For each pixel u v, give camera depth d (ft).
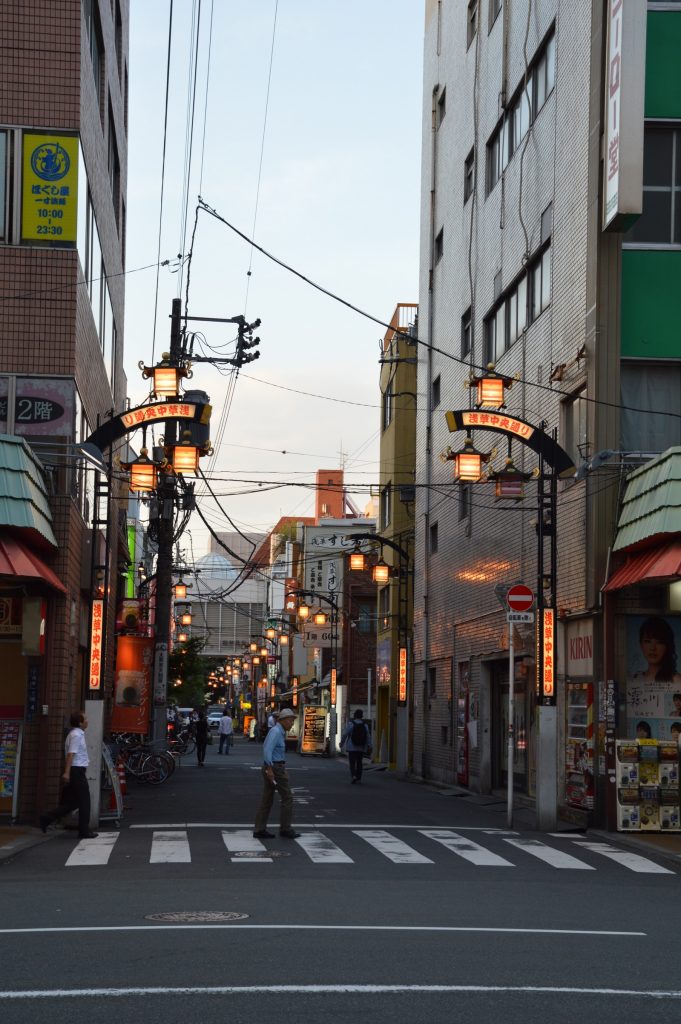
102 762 66.44
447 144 127.34
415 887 42.83
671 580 64.03
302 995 24.59
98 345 85.20
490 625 99.50
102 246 87.76
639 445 72.54
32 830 62.59
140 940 30.66
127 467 69.05
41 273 69.10
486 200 106.32
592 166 73.97
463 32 120.16
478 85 110.83
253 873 45.98
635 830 65.82
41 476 66.18
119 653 105.70
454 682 114.01
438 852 55.11
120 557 131.95
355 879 44.75
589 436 72.74
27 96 69.56
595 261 73.00
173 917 34.55
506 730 97.14
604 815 68.44
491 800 93.15
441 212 130.41
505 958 29.17
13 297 68.74
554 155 83.87
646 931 34.06
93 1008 23.31
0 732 66.64
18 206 69.15
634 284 73.36
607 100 70.74
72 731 60.59
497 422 70.74
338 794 95.86
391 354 162.20
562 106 82.12
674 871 51.26
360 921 34.40
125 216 117.50
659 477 64.28
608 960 29.32
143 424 66.18
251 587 381.19
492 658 98.27
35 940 30.60
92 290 79.41
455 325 119.55
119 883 42.63
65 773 60.23
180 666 174.70
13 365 68.54
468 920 35.24
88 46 75.82
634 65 68.23
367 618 209.36
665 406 73.00
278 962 27.96
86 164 73.87
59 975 26.32
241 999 24.14
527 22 93.09
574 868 50.93
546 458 70.38
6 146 69.31
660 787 66.33
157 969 27.02
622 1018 23.20
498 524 97.50
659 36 74.18
